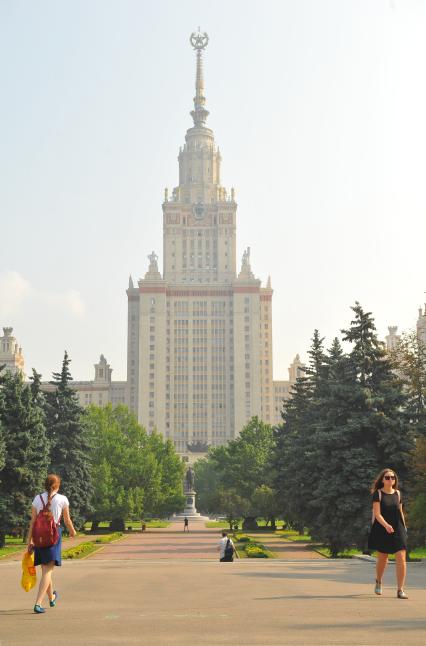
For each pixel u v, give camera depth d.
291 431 87.69
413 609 16.33
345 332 60.81
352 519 55.72
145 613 16.25
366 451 56.22
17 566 38.81
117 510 108.62
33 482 70.69
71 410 92.00
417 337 63.88
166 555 59.38
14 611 16.61
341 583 24.11
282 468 84.50
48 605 18.03
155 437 139.38
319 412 63.84
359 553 60.69
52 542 16.27
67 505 16.75
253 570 32.06
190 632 13.59
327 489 56.53
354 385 58.78
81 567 36.56
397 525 18.33
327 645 12.22
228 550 45.25
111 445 115.12
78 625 14.47
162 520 181.25
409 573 29.41
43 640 12.77
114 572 31.23
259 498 110.25
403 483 54.28
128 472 114.88
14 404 72.94
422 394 61.44
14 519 68.50
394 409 57.16
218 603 18.14
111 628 14.09
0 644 12.37
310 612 16.03
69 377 92.88
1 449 66.44
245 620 15.02
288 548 68.69
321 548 66.00
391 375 59.81
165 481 133.50
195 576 28.05
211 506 124.31
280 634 13.28
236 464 124.81
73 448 90.69
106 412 128.12
